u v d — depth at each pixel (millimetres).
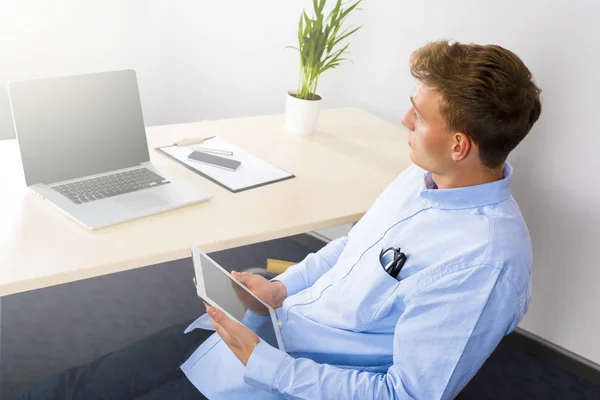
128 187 1564
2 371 1992
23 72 3111
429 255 1177
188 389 1318
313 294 1378
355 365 1270
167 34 3258
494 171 1170
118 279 2539
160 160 1763
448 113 1096
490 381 2248
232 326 1189
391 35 2447
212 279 1297
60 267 1242
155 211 1475
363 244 1339
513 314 1094
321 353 1302
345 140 2135
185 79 3307
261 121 2189
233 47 3020
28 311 2287
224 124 2115
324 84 2723
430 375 1094
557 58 2068
